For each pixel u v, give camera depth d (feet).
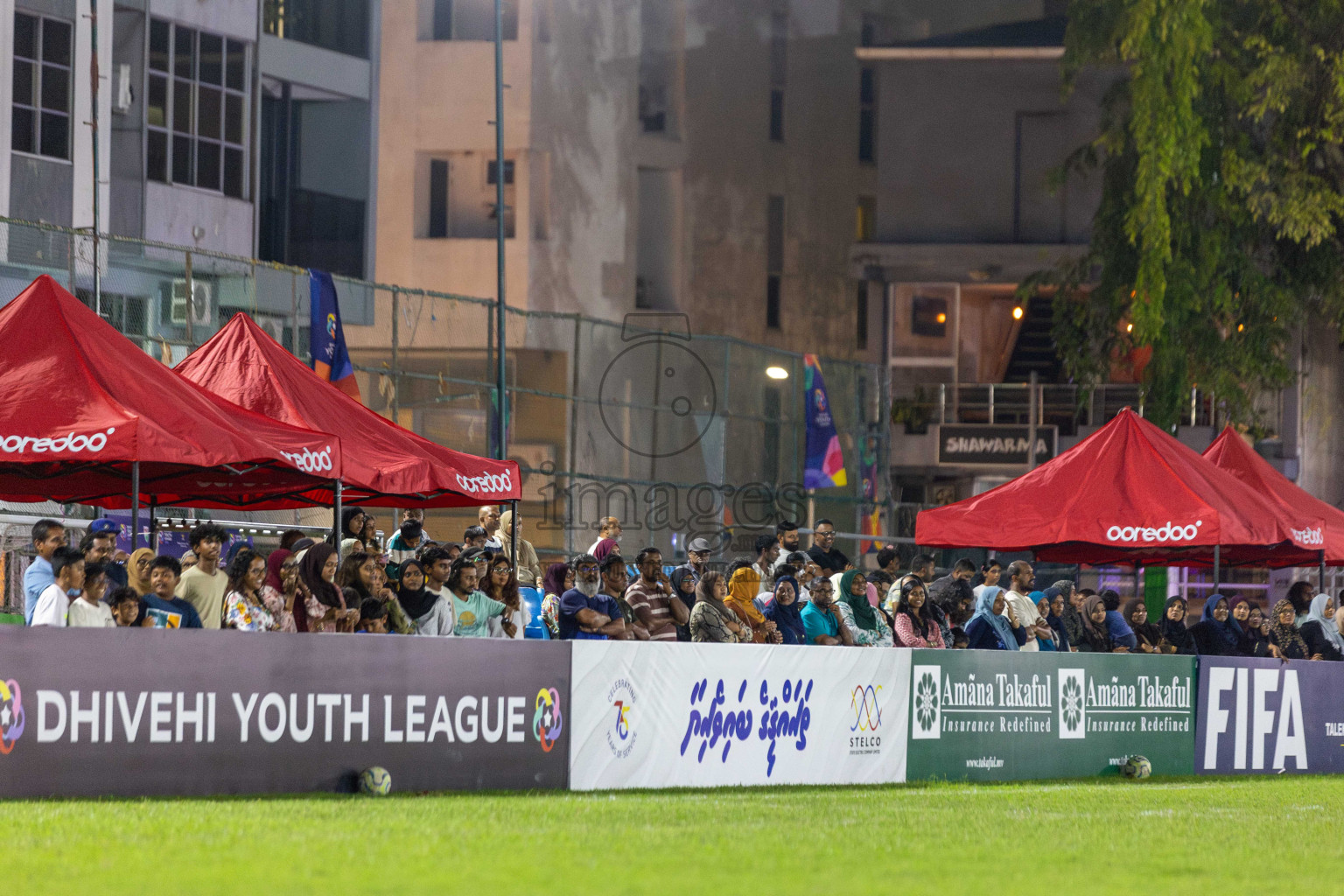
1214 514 188.75
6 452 129.39
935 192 499.10
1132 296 338.95
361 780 116.67
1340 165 328.08
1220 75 319.06
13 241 218.18
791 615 164.25
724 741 136.15
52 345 136.36
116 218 314.76
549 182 464.65
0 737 104.47
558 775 126.62
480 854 86.79
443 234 465.06
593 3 477.36
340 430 161.99
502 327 259.60
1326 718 192.03
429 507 187.62
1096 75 489.67
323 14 409.49
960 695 154.71
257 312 250.57
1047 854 97.25
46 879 75.15
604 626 144.25
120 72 313.12
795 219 524.52
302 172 413.80
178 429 135.54
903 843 99.40
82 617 118.83
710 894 76.38
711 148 508.53
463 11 466.70
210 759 111.86
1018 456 463.01
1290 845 106.22
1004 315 506.48
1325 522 212.43
